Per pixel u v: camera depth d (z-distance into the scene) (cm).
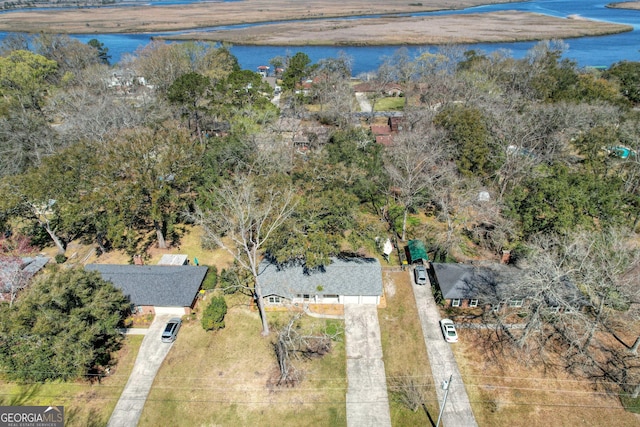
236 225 4128
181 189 5003
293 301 4009
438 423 2942
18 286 3538
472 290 3866
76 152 4672
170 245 4900
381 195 5369
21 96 7456
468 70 8875
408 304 3997
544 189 4094
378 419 3022
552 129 5797
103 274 3988
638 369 3297
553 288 3216
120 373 3356
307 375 3331
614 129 5653
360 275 3994
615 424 2939
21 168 5591
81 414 3058
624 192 4656
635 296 3156
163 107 7012
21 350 2866
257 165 5234
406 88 9812
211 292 4134
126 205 4144
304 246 3653
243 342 3622
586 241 3516
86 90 7862
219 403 3138
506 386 3219
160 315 3884
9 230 5050
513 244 4381
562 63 9462
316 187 4312
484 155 5262
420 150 5009
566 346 3528
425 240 4806
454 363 3412
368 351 3534
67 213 4119
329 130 7044
